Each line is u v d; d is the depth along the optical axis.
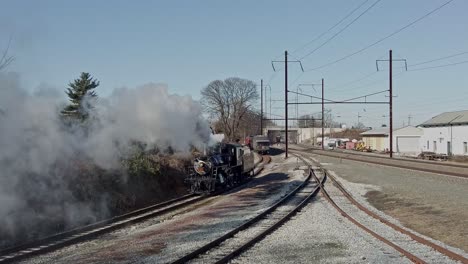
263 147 74.12
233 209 21.02
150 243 13.69
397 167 40.94
